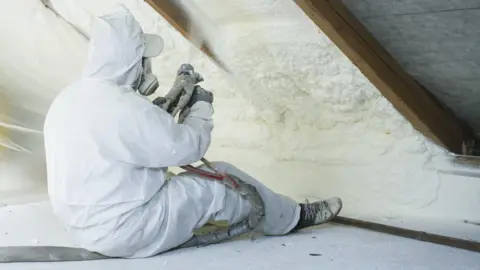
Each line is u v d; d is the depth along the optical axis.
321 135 3.56
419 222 2.99
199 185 2.46
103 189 2.26
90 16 3.42
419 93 2.81
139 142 2.26
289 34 2.91
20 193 3.74
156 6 3.04
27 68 3.73
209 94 2.58
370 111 3.22
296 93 3.43
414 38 2.48
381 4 2.34
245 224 2.57
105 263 2.29
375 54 2.58
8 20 3.47
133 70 2.39
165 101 2.46
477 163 2.94
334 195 3.47
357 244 2.53
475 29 2.30
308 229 2.88
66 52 3.66
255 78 3.46
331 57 2.92
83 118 2.27
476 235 2.69
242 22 3.05
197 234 2.52
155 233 2.35
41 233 2.83
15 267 2.26
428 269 2.13
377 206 3.29
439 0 2.19
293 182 3.68
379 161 3.30
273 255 2.36
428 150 3.11
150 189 2.32
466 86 2.71
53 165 2.32
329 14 2.38
